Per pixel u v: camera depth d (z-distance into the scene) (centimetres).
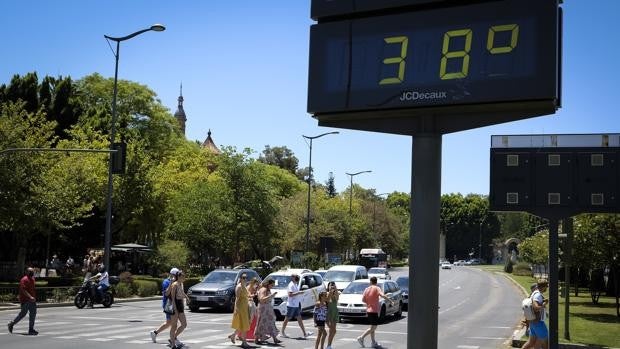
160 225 4869
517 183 1210
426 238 808
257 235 4844
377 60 815
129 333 1836
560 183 1192
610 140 1180
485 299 4300
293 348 1647
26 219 3081
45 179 3180
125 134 5188
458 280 7212
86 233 4772
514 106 761
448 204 15850
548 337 1388
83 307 2741
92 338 1706
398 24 808
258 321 1742
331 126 874
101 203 4306
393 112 819
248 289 1908
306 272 2789
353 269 3169
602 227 2584
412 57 796
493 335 2139
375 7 822
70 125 4950
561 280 5097
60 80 5059
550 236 1233
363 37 825
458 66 771
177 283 1586
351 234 7712
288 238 6669
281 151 13225
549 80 726
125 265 4569
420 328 799
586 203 1182
